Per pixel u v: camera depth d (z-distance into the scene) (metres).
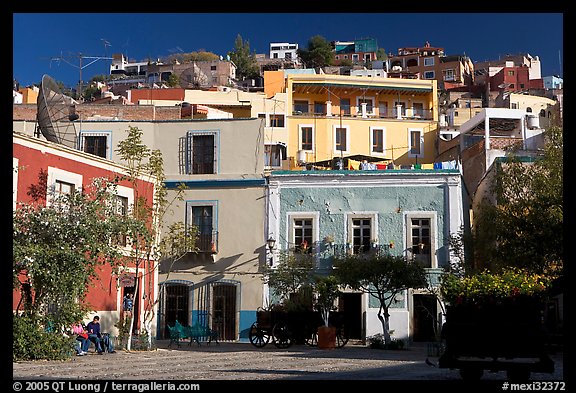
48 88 28.94
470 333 13.38
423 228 32.72
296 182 33.53
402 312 31.86
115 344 26.17
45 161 24.19
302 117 56.12
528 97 73.12
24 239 19.64
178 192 32.41
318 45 119.19
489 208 26.94
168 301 33.19
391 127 56.34
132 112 46.19
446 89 97.31
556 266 23.64
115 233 21.69
